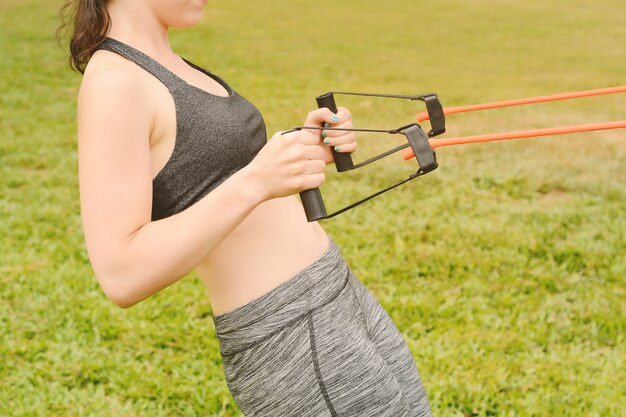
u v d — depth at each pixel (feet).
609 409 10.84
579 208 19.39
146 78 5.03
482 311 14.08
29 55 40.24
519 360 12.32
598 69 41.52
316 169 4.71
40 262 16.21
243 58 42.93
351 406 5.46
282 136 4.65
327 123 5.92
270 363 5.46
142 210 4.80
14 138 25.86
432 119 5.90
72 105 31.04
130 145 4.80
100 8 5.25
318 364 5.40
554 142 25.76
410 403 6.15
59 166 22.91
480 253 16.63
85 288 15.05
